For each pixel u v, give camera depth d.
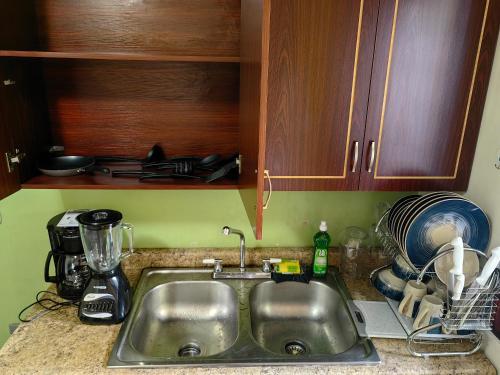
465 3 1.14
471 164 1.30
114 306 1.30
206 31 1.40
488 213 1.24
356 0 1.11
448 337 1.23
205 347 1.43
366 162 1.27
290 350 1.43
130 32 1.38
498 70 1.18
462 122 1.25
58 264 1.42
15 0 1.20
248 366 1.14
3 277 1.63
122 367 1.12
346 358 1.17
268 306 1.59
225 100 1.48
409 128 1.24
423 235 1.29
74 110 1.44
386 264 1.64
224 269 1.62
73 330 1.27
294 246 1.69
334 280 1.58
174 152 1.52
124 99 1.45
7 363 1.13
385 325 1.31
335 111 1.21
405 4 1.13
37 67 1.36
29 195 1.55
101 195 1.59
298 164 1.25
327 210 1.66
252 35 1.01
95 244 1.28
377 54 1.16
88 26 1.36
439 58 1.18
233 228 1.66
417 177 1.30
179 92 1.46
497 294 1.15
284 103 1.19
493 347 1.18
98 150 1.50
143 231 1.65
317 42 1.14
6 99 1.16
